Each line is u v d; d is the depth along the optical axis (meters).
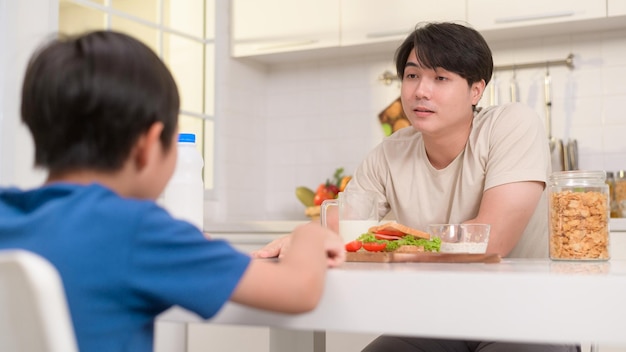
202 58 3.50
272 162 3.75
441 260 1.19
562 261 1.27
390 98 3.47
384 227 1.31
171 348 2.00
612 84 3.05
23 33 2.44
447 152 1.76
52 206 0.74
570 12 2.87
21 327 0.63
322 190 3.25
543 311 0.82
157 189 0.85
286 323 0.93
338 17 3.29
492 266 1.11
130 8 3.04
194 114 3.42
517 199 1.62
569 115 3.11
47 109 0.77
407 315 0.87
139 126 0.79
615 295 0.80
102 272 0.73
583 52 3.10
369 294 0.89
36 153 0.80
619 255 2.58
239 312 0.95
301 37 3.37
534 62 3.17
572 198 1.27
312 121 3.66
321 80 3.64
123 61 0.79
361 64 3.54
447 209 1.78
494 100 3.19
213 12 3.49
